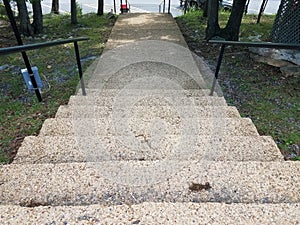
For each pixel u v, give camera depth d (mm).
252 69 4086
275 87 3473
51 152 2016
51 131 2389
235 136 2191
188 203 1347
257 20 6711
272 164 1721
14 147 2262
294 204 1353
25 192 1516
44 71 4230
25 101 3271
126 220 1263
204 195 1501
